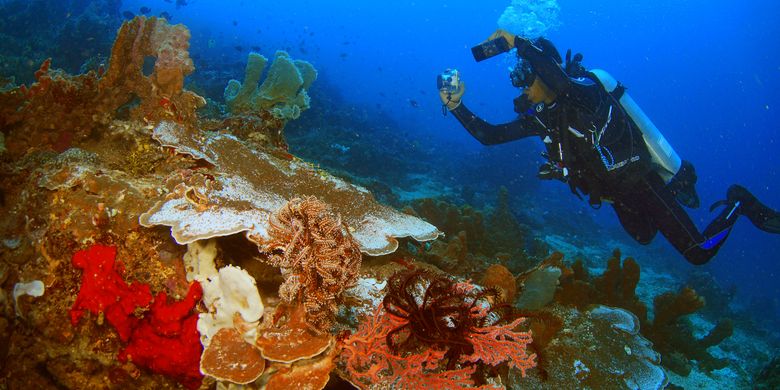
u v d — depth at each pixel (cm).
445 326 232
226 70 2003
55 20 1706
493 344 243
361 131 2131
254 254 278
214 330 228
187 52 349
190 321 241
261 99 528
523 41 432
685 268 1822
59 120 332
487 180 2162
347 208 348
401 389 233
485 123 504
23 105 333
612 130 430
